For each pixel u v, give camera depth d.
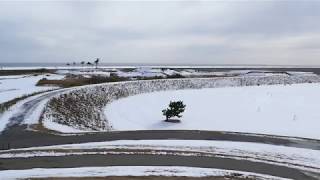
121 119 40.38
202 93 69.81
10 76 76.44
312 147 25.16
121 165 19.61
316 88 83.12
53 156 20.95
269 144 25.78
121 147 23.64
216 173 18.89
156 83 77.12
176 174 18.50
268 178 18.34
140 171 18.73
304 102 56.09
